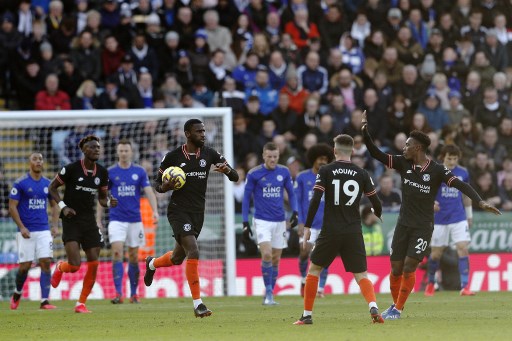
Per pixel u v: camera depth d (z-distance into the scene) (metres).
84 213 45.56
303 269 56.91
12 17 74.19
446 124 77.44
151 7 80.12
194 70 75.75
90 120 62.84
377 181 73.19
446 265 65.06
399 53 81.12
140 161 68.31
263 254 50.78
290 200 52.31
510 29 89.94
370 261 65.50
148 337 30.67
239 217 66.56
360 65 80.75
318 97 76.44
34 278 61.62
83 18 78.31
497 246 67.38
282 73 77.31
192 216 37.97
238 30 80.81
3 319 41.62
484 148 76.75
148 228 64.56
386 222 66.06
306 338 28.97
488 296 56.66
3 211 63.53
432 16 86.62
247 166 69.56
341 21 83.75
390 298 54.94
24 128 68.00
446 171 36.19
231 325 35.50
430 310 43.16
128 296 63.16
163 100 73.81
